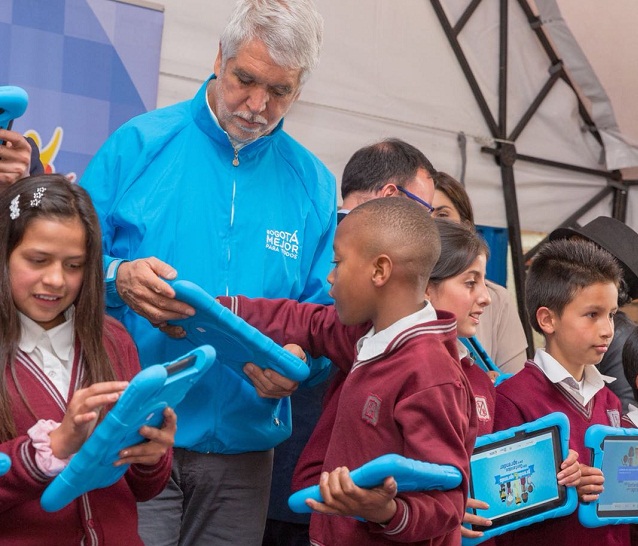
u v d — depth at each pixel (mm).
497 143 5188
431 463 1676
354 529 1831
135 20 3699
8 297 1638
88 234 1680
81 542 1653
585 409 2439
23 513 1596
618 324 3080
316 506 1605
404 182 2701
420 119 4910
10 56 3416
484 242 2326
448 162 5020
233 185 2254
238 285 2238
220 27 4086
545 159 5391
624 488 2371
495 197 5215
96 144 3623
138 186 2197
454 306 2232
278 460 2686
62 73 3529
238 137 2207
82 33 3570
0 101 1760
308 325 2145
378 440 1796
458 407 1771
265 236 2277
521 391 2406
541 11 5184
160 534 2150
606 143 5570
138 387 1336
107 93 3641
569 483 2209
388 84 4785
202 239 2213
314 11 2135
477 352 2570
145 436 1513
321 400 2678
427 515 1650
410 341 1828
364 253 1879
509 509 2125
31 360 1665
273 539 2758
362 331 2031
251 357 2016
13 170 1985
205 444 2174
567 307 2453
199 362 1520
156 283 1895
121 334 1851
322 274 2400
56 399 1656
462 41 5047
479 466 2096
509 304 3229
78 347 1719
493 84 5180
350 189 2770
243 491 2244
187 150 2240
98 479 1497
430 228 1912
